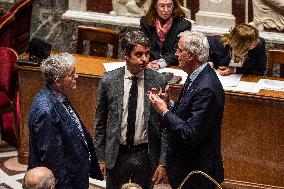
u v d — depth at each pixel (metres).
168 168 13.81
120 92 13.77
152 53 19.31
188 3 23.16
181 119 13.05
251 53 17.91
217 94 12.86
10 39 23.94
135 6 23.61
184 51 12.95
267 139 17.16
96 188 18.25
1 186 18.25
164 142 13.95
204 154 13.38
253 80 17.80
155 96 13.31
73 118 13.10
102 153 14.34
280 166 17.33
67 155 12.76
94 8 24.17
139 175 14.27
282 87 17.39
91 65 18.61
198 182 13.56
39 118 12.36
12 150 20.64
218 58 17.89
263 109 16.89
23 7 24.17
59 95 12.88
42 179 10.69
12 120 20.92
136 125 13.84
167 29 19.06
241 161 17.56
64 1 25.09
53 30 25.58
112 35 20.53
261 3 22.38
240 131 17.28
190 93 13.05
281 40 22.25
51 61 12.63
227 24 22.97
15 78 19.39
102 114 14.15
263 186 17.59
